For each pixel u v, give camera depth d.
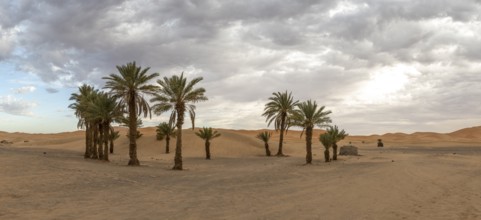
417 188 18.31
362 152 64.56
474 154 53.19
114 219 11.81
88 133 46.56
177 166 33.47
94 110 40.22
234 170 32.62
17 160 29.55
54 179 21.34
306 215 12.40
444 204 13.93
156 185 21.05
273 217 12.14
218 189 19.42
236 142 72.75
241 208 13.77
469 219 11.31
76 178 22.44
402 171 25.95
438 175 24.06
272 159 51.16
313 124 39.19
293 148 76.31
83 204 14.41
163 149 67.31
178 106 34.41
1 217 11.78
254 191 18.53
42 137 161.38
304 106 39.38
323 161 44.22
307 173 28.50
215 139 72.25
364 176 24.12
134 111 36.47
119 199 15.80
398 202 14.50
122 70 35.88
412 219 11.47
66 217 12.00
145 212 12.99
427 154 54.03
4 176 21.02
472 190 17.59
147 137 75.19
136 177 25.23
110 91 36.12
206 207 13.98
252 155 63.41
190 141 71.12
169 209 13.56
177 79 34.59
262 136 62.38
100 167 31.16
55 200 15.15
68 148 77.19
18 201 14.64
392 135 193.62
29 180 20.23
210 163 43.09
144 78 36.00
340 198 15.79
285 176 26.34
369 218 11.77
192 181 23.38
